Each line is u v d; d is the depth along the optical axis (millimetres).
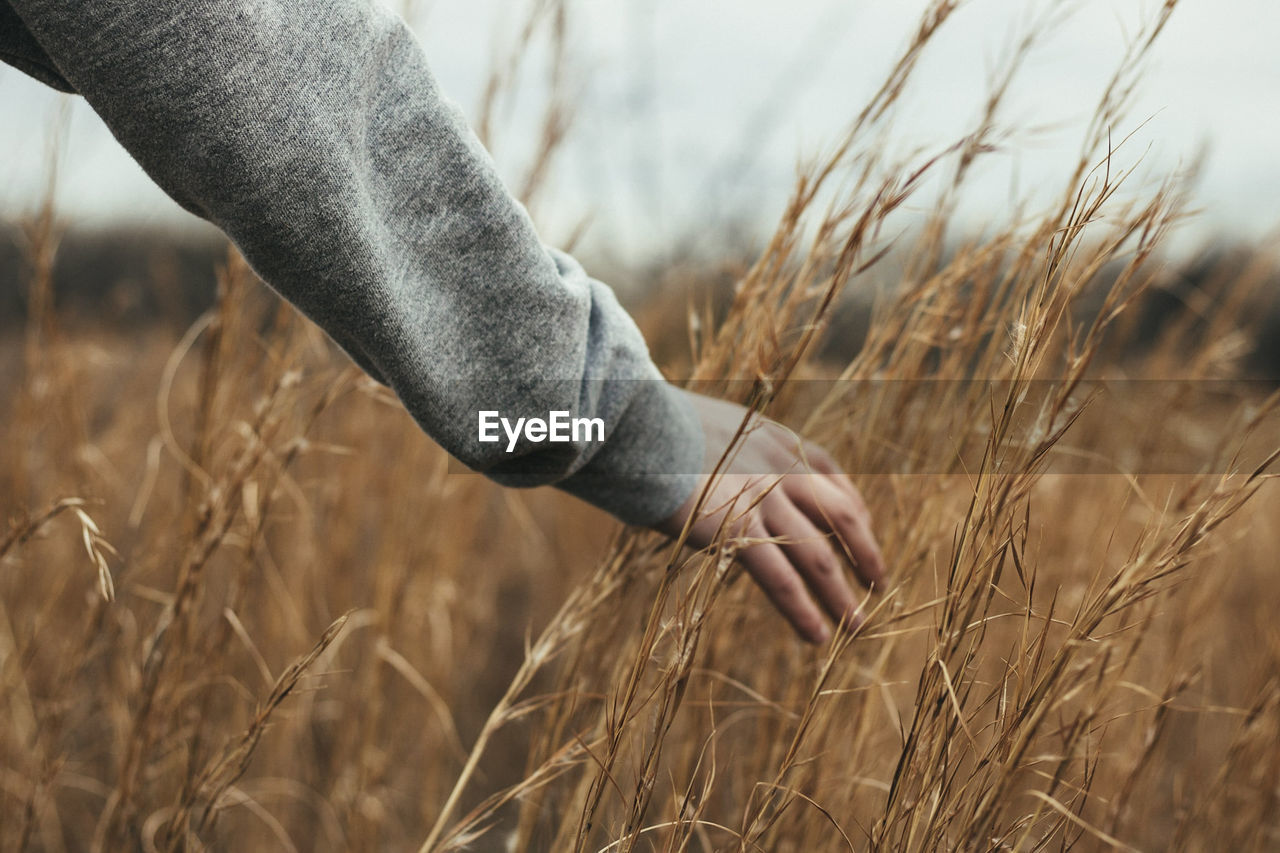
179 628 1281
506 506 2670
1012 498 919
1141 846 1396
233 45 822
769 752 1307
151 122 830
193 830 1230
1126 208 1011
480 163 917
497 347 928
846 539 1084
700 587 977
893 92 1121
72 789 1840
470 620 2318
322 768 1973
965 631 925
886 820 944
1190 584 1326
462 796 2094
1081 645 906
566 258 1010
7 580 1615
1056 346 1256
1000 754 934
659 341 1973
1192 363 1584
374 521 2123
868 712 1194
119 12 810
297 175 840
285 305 1368
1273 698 1182
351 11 869
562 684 1253
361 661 2012
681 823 996
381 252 875
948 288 1202
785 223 1176
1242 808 1318
